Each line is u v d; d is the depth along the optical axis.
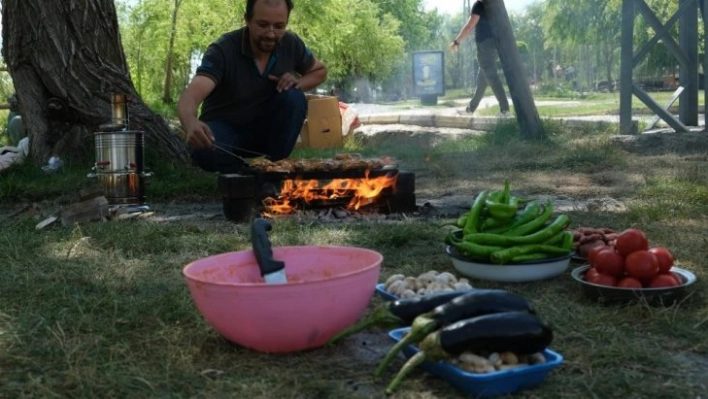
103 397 2.33
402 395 2.26
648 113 16.27
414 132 13.72
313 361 2.58
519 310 2.40
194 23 19.84
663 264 3.20
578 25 35.34
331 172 5.38
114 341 2.83
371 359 2.59
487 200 3.76
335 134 13.23
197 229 5.03
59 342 2.74
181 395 2.32
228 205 5.41
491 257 3.53
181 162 8.59
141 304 3.23
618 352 2.58
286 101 6.30
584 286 3.23
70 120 8.80
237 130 6.42
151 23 19.64
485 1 10.88
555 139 10.65
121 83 8.78
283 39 6.35
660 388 2.32
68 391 2.36
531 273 3.53
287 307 2.50
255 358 2.61
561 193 6.78
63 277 3.74
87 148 8.70
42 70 8.67
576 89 49.03
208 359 2.63
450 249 3.82
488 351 2.31
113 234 4.77
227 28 19.92
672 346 2.71
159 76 21.12
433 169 8.87
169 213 6.22
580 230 4.02
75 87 8.66
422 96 34.31
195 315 3.05
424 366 2.40
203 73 5.94
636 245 3.21
